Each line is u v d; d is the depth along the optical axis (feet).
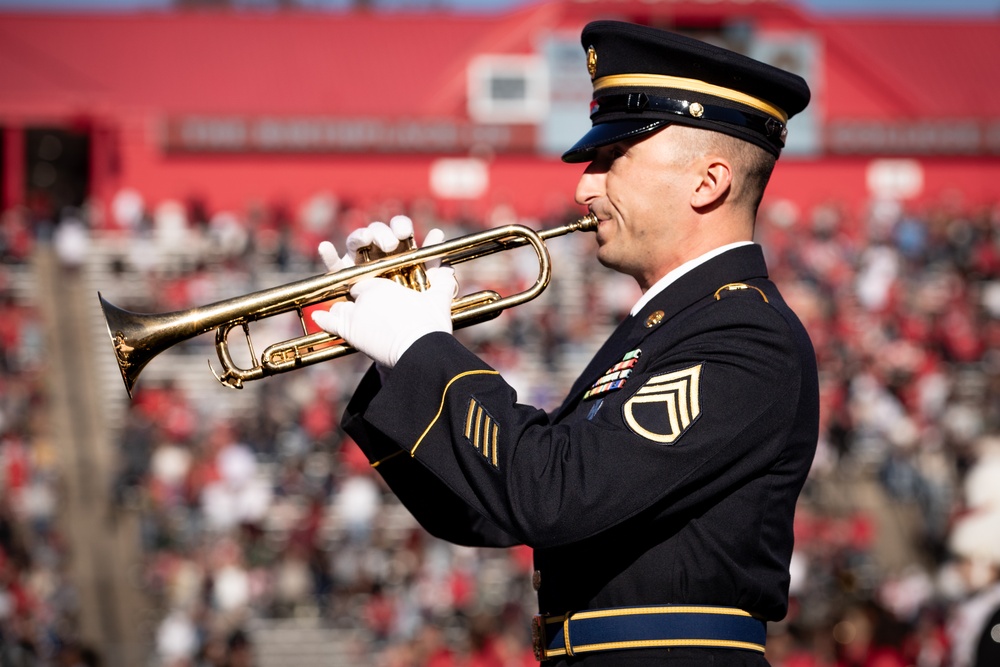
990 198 207.82
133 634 98.22
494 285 154.51
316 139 196.85
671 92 17.44
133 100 201.57
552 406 131.95
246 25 216.33
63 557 104.58
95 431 128.77
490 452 15.66
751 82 17.48
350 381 127.54
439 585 98.27
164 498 111.14
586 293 155.02
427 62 212.84
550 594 16.98
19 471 113.80
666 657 16.01
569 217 178.09
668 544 16.22
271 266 161.89
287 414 122.11
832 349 146.20
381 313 16.65
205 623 94.12
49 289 156.15
